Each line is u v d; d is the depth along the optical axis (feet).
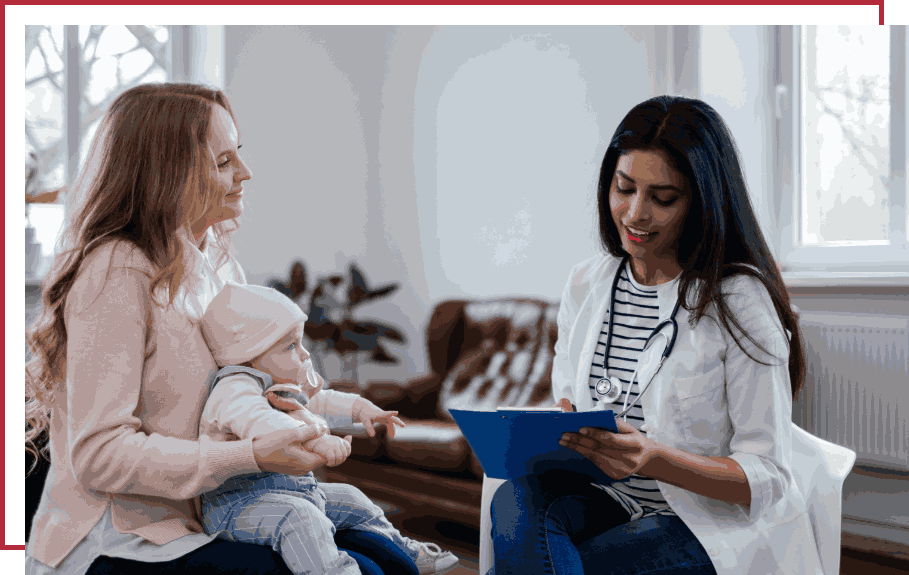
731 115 13.55
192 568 3.66
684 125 4.33
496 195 16.40
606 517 4.45
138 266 3.91
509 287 16.20
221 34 16.63
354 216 17.76
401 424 4.87
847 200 13.01
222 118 4.32
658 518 4.34
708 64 13.52
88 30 15.80
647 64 14.11
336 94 17.66
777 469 4.20
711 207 4.33
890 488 11.04
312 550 3.65
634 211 4.41
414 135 17.39
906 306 11.20
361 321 16.87
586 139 15.06
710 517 4.23
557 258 15.48
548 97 15.64
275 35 17.13
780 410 4.28
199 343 4.07
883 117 12.50
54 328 3.97
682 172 4.32
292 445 3.59
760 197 13.58
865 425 11.46
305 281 16.39
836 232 13.17
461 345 14.34
